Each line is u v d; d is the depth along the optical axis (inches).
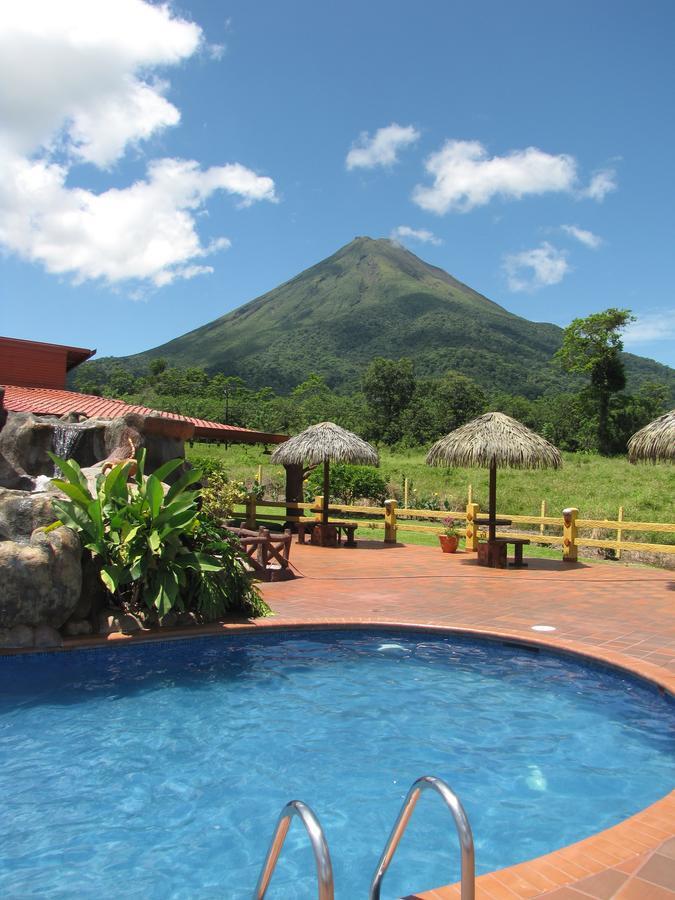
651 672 241.6
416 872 139.8
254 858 146.8
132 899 132.1
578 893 112.0
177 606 298.5
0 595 257.0
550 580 438.0
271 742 203.9
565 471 1268.5
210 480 562.3
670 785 177.5
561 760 192.1
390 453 1863.9
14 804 167.9
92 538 283.4
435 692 244.7
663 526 485.4
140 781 180.4
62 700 233.3
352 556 537.0
